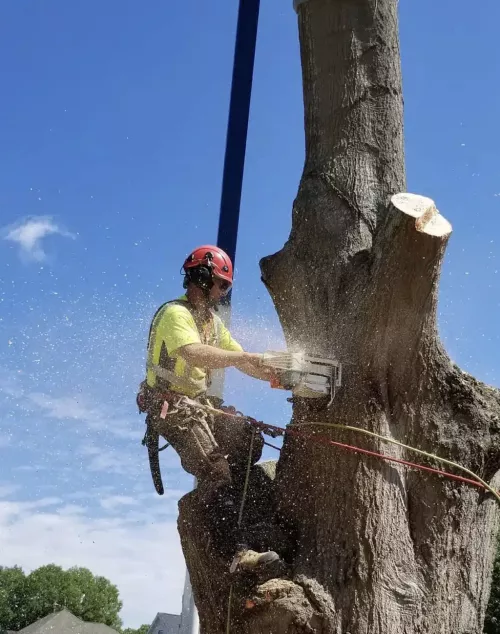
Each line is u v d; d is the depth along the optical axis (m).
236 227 5.32
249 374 3.52
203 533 3.43
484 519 3.50
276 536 3.38
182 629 5.99
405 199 3.24
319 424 3.41
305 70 4.07
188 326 3.41
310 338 3.57
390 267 3.26
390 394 3.44
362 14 3.95
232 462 3.71
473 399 3.51
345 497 3.30
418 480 3.39
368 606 3.12
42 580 34.09
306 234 3.78
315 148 3.97
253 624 3.15
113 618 35.19
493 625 13.06
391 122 3.90
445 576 3.30
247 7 5.61
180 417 3.46
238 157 5.41
